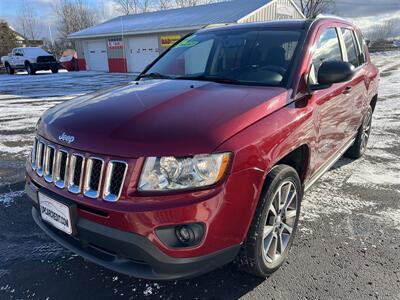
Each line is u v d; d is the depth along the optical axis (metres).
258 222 2.32
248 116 2.31
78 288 2.54
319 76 2.82
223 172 2.07
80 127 2.31
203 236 2.04
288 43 3.17
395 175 4.59
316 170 3.24
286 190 2.63
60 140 2.32
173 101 2.53
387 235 3.18
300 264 2.78
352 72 2.73
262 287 2.53
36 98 12.45
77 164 2.22
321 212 3.60
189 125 2.18
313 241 3.09
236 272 2.68
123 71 26.92
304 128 2.70
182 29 22.02
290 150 2.52
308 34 3.21
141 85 3.15
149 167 2.03
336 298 2.42
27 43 55.47
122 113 2.38
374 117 8.02
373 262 2.80
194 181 2.02
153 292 2.49
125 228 2.02
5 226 3.43
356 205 3.75
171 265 2.04
